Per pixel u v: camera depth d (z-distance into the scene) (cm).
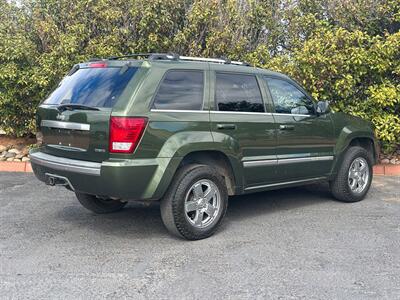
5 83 883
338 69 872
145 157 459
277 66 893
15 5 950
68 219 584
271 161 573
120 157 450
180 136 481
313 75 874
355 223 577
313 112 643
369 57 869
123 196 456
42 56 891
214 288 385
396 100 880
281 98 606
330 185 688
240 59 956
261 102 576
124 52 931
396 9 919
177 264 436
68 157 491
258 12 1000
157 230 543
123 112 449
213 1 922
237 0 992
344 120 682
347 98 922
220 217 522
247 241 504
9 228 541
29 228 543
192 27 920
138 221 580
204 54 932
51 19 916
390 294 377
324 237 519
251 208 653
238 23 961
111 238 511
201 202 505
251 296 371
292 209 647
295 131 602
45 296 368
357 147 692
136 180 454
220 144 512
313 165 630
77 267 427
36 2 947
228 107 536
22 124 962
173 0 911
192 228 496
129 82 471
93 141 462
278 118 584
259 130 557
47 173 508
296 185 627
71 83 525
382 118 894
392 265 438
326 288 387
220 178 519
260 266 432
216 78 534
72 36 884
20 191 724
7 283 391
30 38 934
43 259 445
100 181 453
